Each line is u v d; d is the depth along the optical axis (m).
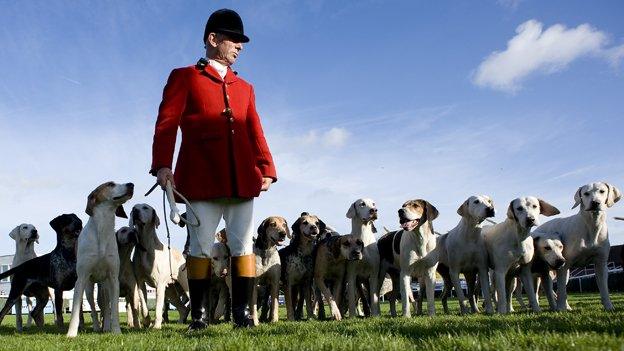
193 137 5.34
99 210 6.57
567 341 2.93
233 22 5.67
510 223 7.95
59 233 8.51
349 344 3.31
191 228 5.39
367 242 8.97
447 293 10.20
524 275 8.20
